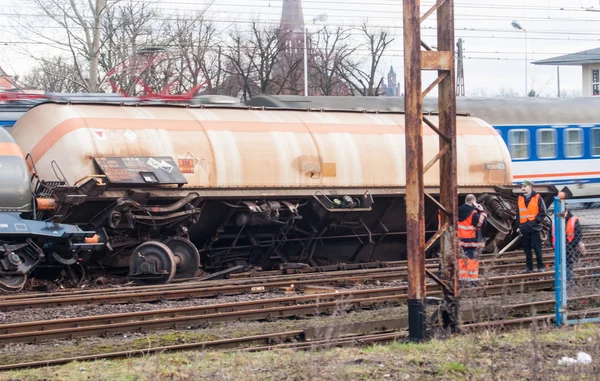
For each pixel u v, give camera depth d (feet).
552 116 109.40
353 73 189.37
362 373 30.30
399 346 35.47
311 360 29.37
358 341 37.35
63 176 62.49
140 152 64.39
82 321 42.27
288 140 71.56
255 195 68.39
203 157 66.95
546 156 108.68
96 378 30.30
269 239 73.20
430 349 34.60
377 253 81.97
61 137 63.16
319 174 72.08
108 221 61.93
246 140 69.51
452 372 30.45
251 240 71.56
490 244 81.51
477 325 36.63
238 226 69.77
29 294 53.57
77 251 59.11
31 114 66.95
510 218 79.36
